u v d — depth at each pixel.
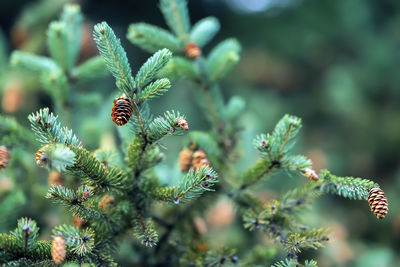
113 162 1.12
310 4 4.00
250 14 4.45
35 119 1.03
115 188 1.08
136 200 1.10
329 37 3.81
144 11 4.16
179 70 1.25
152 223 1.10
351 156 3.15
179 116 1.06
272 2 4.38
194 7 4.46
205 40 1.30
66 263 1.05
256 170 1.14
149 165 1.11
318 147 3.21
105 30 1.05
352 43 3.64
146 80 1.07
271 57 4.04
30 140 1.22
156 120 1.06
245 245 1.39
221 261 1.13
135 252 1.20
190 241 1.16
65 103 1.32
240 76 3.89
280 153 1.11
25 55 1.31
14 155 1.22
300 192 1.14
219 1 4.43
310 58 3.97
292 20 4.22
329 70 3.74
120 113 1.04
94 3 3.92
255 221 1.11
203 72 1.29
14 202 1.20
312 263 1.06
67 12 1.33
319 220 2.01
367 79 3.17
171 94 3.26
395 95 3.13
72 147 1.04
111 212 1.09
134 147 1.08
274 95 3.75
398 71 3.10
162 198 1.08
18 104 1.71
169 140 2.18
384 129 3.08
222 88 3.84
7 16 3.15
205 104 1.30
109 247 1.10
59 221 1.23
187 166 1.17
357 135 3.20
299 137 3.04
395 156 3.06
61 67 1.31
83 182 1.07
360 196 1.08
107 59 1.06
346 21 3.53
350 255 1.89
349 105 3.21
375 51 3.20
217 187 1.18
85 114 1.52
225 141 1.27
